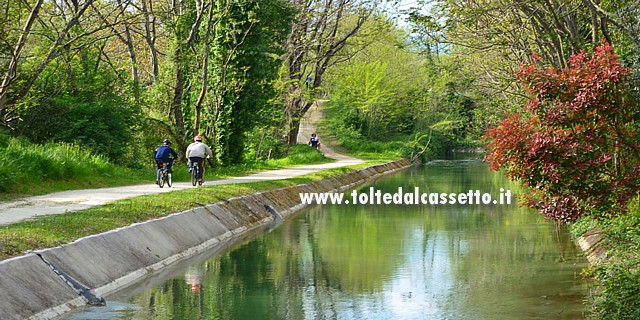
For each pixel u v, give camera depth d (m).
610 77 13.61
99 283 15.21
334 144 80.12
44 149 28.38
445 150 89.62
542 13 22.81
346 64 76.44
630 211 14.06
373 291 16.14
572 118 13.90
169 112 39.31
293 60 56.88
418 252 21.11
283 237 23.94
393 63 80.25
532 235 24.31
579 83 13.95
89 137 33.78
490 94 35.66
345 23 61.38
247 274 17.80
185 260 19.48
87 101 34.78
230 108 41.12
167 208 21.95
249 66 40.66
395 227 26.56
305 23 55.03
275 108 54.03
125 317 13.29
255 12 39.78
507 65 31.08
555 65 24.58
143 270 17.25
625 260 14.41
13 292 12.42
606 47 14.13
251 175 39.06
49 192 24.84
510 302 15.01
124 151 35.44
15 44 30.61
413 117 83.69
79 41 33.12
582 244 21.48
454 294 15.80
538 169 13.94
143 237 18.53
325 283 16.91
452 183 47.16
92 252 15.86
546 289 16.12
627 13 17.39
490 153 15.39
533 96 14.46
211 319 13.55
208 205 24.34
